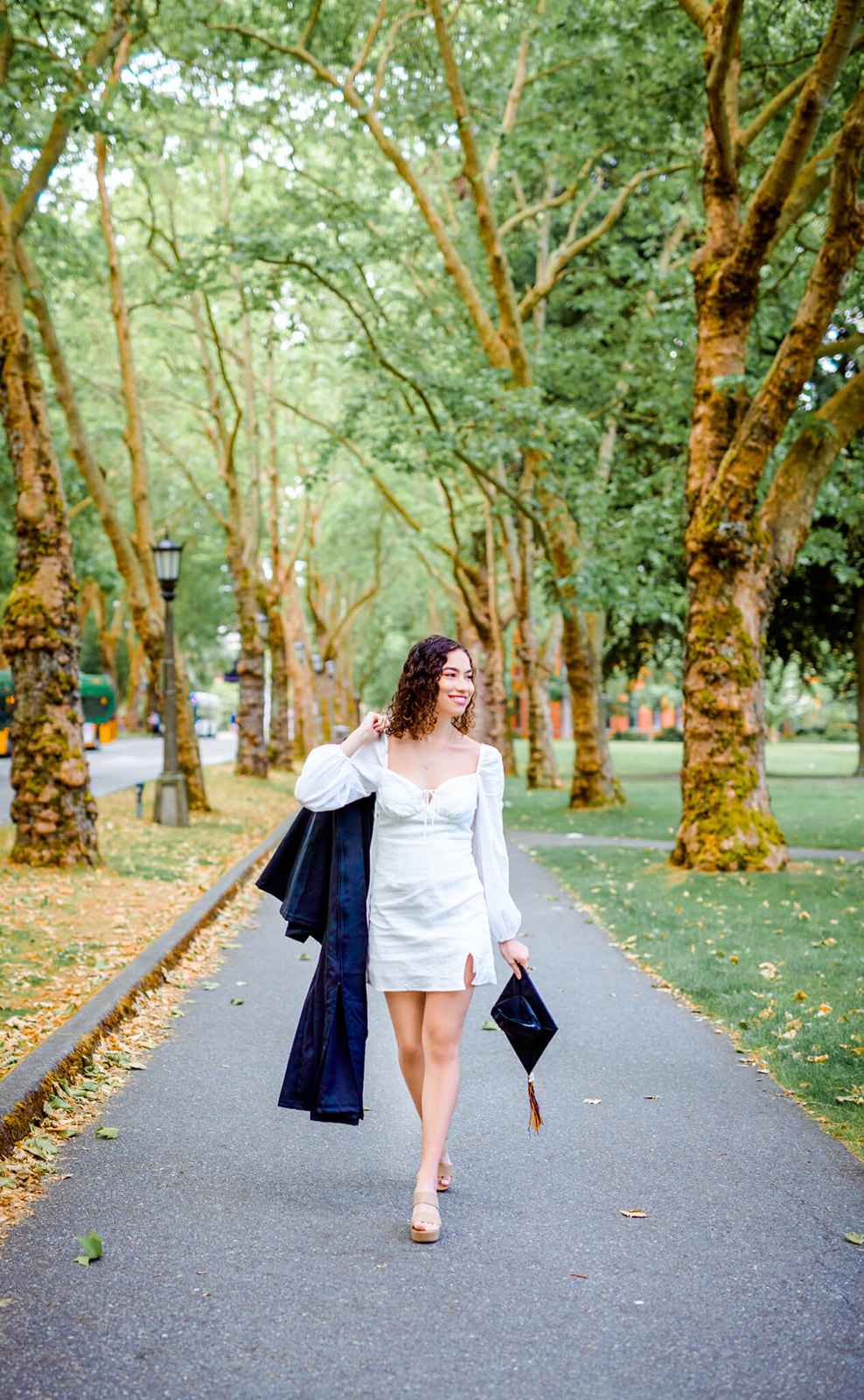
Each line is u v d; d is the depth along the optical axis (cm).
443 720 390
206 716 7925
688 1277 335
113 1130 458
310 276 1574
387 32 1594
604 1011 682
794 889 1080
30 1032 565
